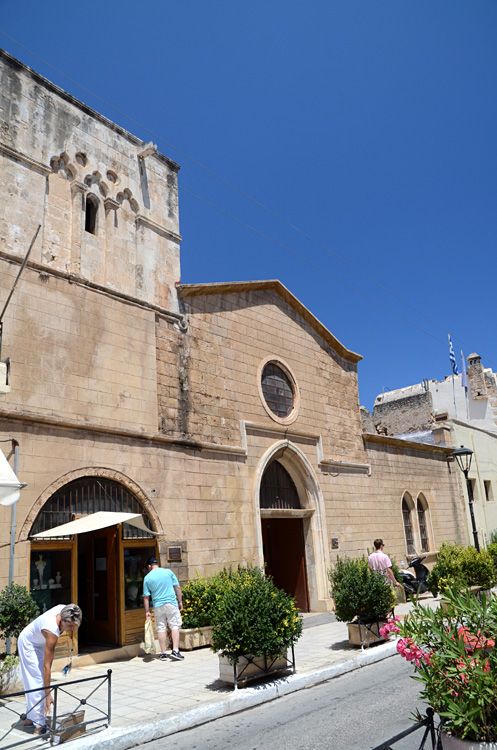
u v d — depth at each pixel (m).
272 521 19.09
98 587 12.40
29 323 11.64
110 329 13.24
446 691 4.39
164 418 14.08
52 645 6.46
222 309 16.84
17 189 12.30
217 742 6.50
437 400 38.69
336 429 20.47
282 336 19.00
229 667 8.51
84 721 6.97
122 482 12.60
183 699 7.96
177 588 11.52
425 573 19.61
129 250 14.49
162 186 15.90
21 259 11.82
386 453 22.80
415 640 4.68
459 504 26.53
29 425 11.08
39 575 10.73
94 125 14.37
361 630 11.11
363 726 6.71
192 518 14.12
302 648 11.59
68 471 11.53
